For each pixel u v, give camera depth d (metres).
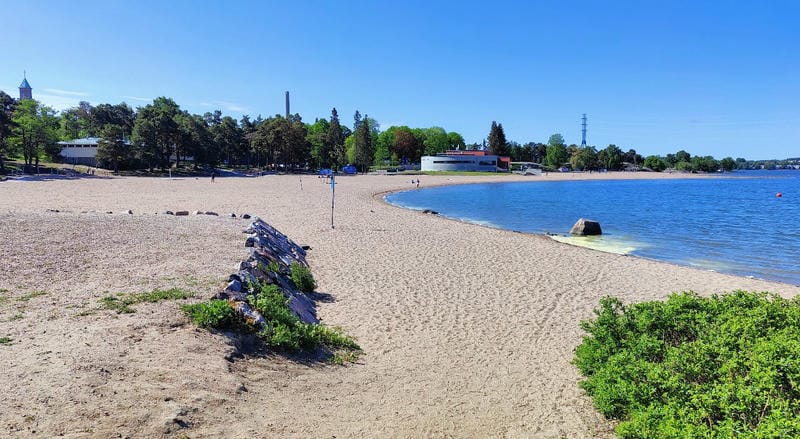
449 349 8.68
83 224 15.17
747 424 4.06
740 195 66.88
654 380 5.09
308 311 10.23
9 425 4.30
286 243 17.14
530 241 22.61
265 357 7.06
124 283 9.20
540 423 5.97
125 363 5.83
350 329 9.53
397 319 10.30
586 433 5.70
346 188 64.00
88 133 109.38
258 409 5.54
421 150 154.00
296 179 82.62
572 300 12.47
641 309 6.89
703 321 6.08
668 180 126.19
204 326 7.29
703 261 20.48
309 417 5.60
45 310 7.46
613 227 31.52
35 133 68.75
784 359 4.37
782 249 23.47
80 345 6.18
